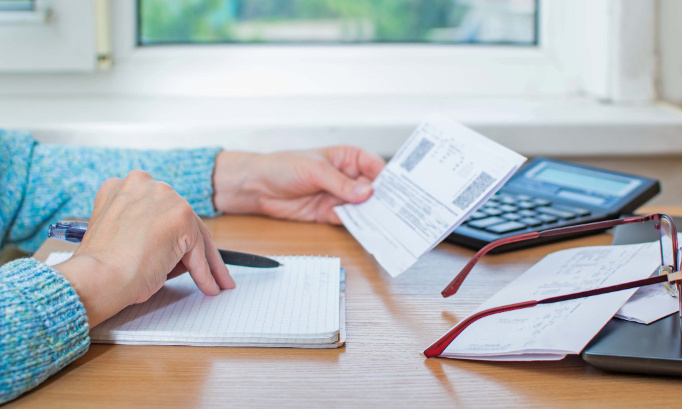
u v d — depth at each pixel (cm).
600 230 78
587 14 135
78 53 129
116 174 89
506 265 68
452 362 47
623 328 47
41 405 41
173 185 88
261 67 138
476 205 62
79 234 60
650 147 117
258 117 118
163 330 50
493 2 142
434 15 142
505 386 44
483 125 115
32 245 89
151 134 112
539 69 142
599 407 41
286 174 85
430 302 59
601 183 87
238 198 91
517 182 92
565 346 44
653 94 131
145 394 43
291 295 57
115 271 50
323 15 140
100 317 49
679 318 48
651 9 125
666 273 49
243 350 49
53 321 45
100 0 130
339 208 83
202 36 140
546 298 50
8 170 86
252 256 62
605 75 131
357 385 44
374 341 51
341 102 135
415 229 67
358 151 89
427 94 142
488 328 50
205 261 57
